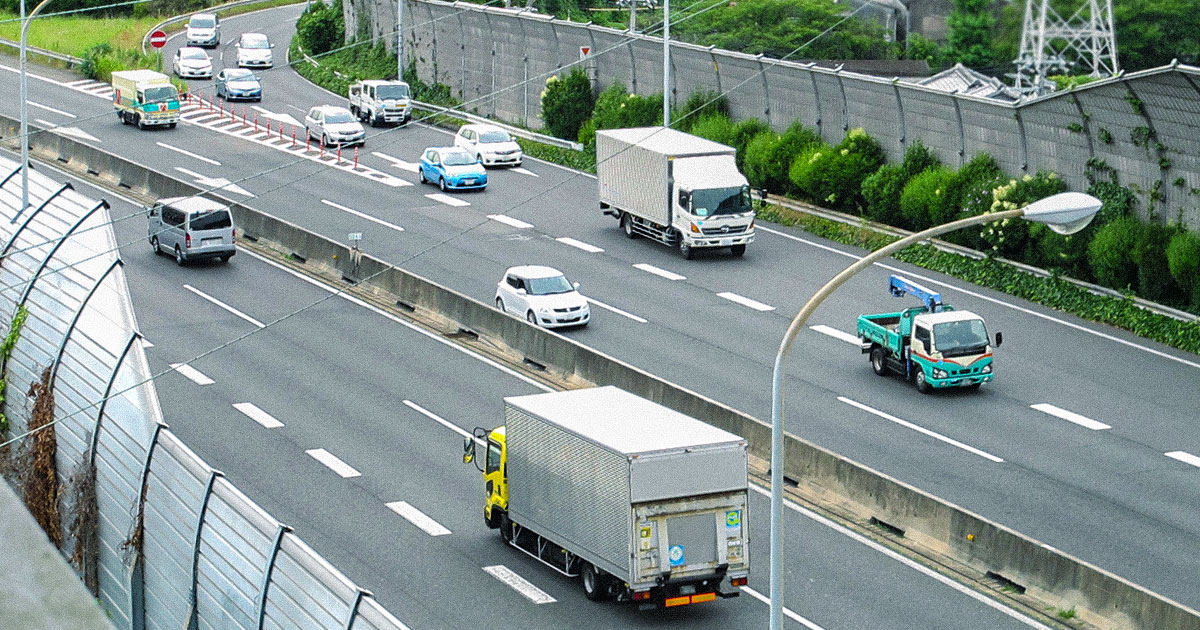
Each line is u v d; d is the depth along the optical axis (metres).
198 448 33.84
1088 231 46.81
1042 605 25.19
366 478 31.94
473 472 32.53
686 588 24.05
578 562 25.69
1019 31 83.25
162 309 46.34
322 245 51.56
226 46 109.81
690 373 39.88
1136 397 37.94
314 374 40.03
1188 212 44.59
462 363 41.28
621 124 69.44
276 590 18.48
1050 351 42.06
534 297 44.03
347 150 73.12
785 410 36.81
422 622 24.27
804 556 27.64
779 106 62.97
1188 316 43.06
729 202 52.34
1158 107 44.06
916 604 25.33
